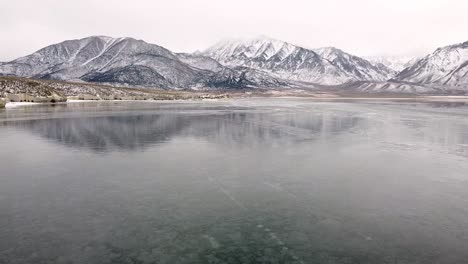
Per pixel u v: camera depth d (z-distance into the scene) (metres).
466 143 34.75
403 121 55.59
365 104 123.44
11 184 21.28
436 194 19.47
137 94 186.88
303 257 13.02
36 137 38.78
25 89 124.62
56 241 14.16
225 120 57.22
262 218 16.34
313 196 19.19
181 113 72.88
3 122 53.06
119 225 15.59
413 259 12.89
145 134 41.00
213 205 17.88
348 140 36.59
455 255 13.16
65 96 138.00
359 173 23.59
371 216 16.53
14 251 13.41
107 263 12.63
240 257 13.01
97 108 90.69
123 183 21.47
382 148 32.25
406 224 15.67
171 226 15.52
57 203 18.16
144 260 12.81
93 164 26.22
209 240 14.28
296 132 42.66
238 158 28.16
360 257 13.04
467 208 17.42
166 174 23.41
